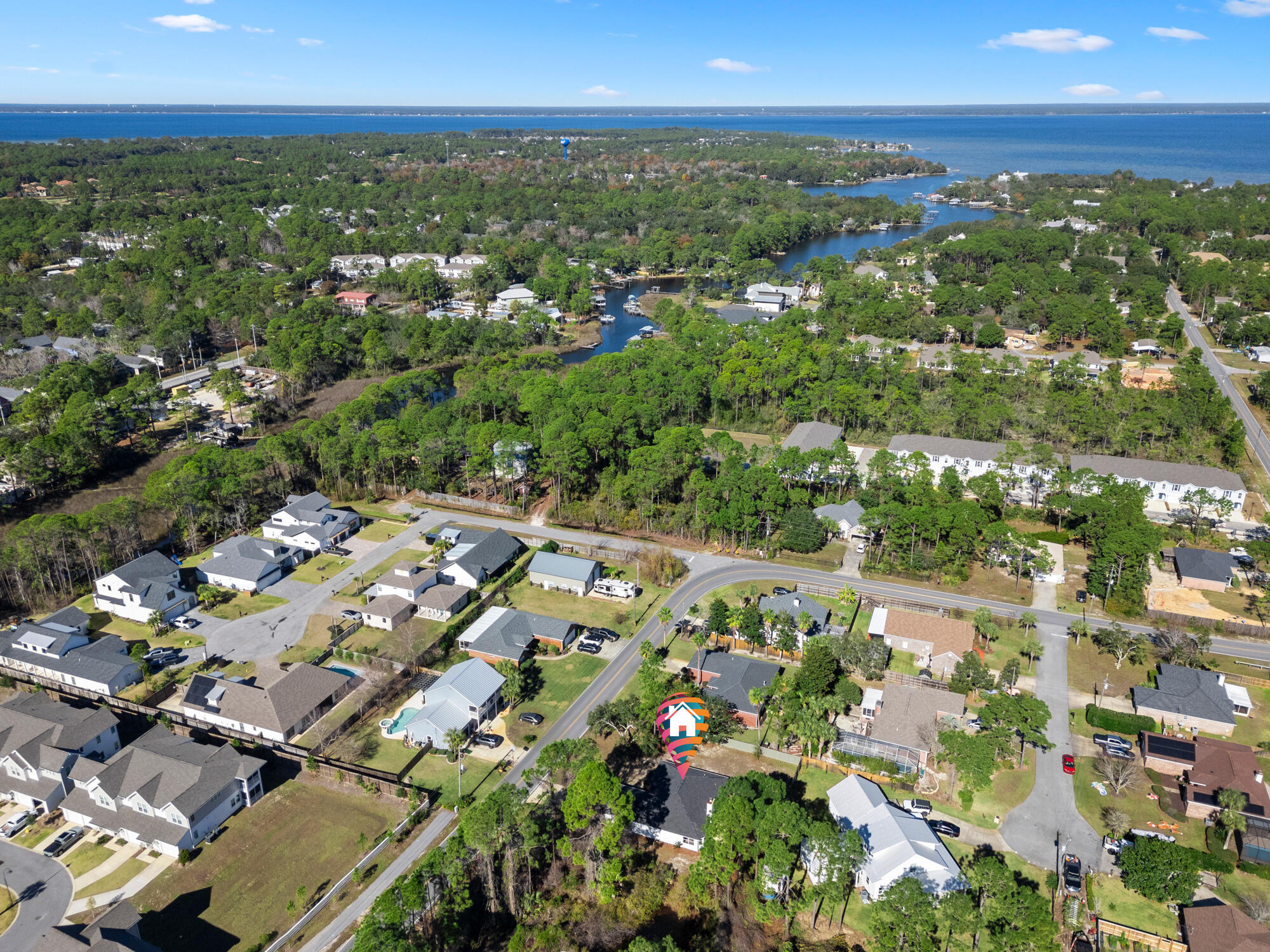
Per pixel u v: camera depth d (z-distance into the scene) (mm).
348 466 159250
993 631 109250
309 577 130375
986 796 85438
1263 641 112562
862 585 127312
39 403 184250
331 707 99688
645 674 99688
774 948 69688
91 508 150500
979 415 175250
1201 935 67750
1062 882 74062
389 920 65750
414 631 115000
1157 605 120375
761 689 97750
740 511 134875
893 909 66875
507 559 133375
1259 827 77938
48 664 104438
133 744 87375
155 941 69188
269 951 67875
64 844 79875
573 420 158250
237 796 84625
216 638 113438
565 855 76250
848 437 181250
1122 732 94625
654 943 64062
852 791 82375
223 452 153125
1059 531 141875
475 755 91938
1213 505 145375
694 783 84250
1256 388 198500
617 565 134500
